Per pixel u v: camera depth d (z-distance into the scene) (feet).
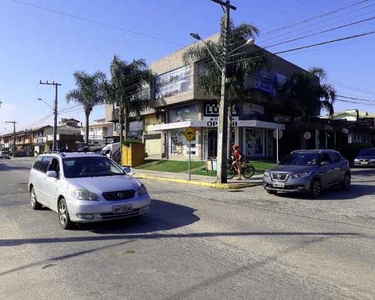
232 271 18.03
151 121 135.95
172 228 27.17
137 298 15.03
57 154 32.50
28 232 26.53
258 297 14.98
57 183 29.14
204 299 14.83
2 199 43.45
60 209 28.35
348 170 52.13
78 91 145.69
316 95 118.11
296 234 25.45
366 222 29.89
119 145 123.13
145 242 23.48
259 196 46.14
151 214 32.63
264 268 18.43
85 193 26.05
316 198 44.14
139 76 120.88
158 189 53.98
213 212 33.83
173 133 120.37
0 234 26.00
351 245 22.70
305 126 120.26
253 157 112.47
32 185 36.17
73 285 16.52
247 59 78.48
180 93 111.96
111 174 30.60
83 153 33.06
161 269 18.43
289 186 43.86
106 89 121.80
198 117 109.70
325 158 48.37
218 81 81.10
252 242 23.27
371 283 16.43
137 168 103.96
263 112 118.52
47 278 17.42
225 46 63.36
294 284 16.34
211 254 20.83
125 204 26.43
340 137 149.18
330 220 30.58
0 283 16.84
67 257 20.63
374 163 96.73
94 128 266.36
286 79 121.39
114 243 23.35
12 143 394.32
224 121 61.52
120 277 17.43
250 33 81.00
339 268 18.40
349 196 45.83
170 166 97.40
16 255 21.09
